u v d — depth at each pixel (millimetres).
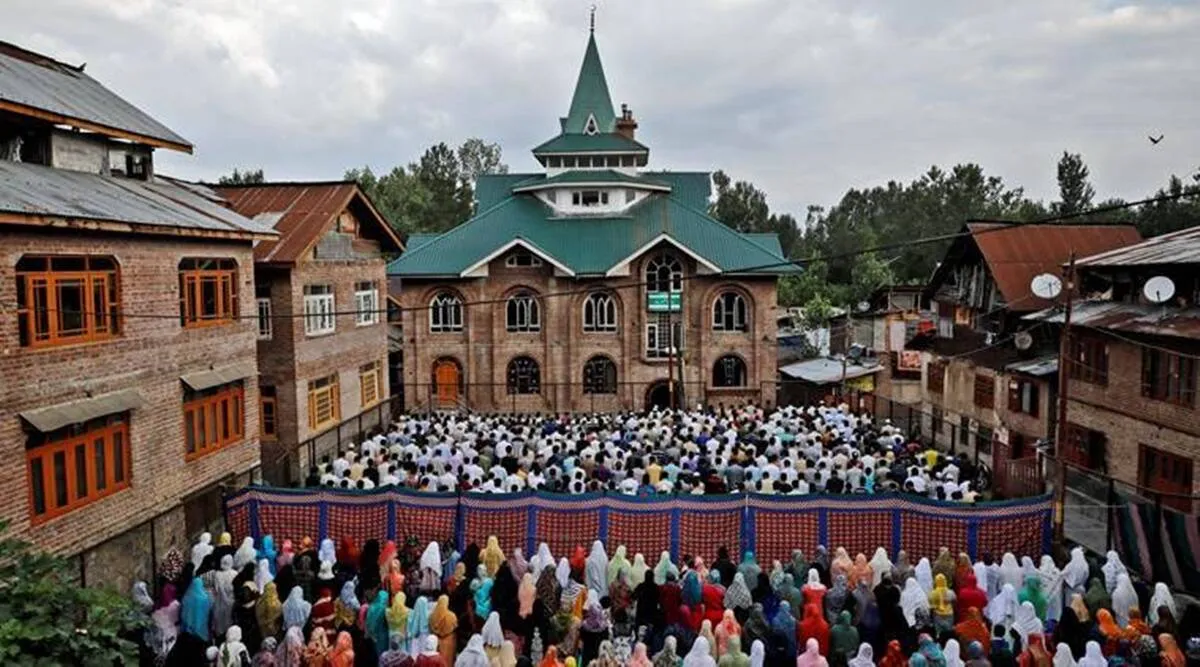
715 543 16969
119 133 20422
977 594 13594
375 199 77250
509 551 17047
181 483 19375
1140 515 16125
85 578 15758
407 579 14680
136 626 8734
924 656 11164
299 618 13219
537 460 21797
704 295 40688
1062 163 89000
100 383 16531
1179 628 12273
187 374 19656
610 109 51406
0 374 14016
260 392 27062
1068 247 30625
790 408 29766
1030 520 16547
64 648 7555
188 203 21359
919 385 42250
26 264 14977
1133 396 22344
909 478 19609
